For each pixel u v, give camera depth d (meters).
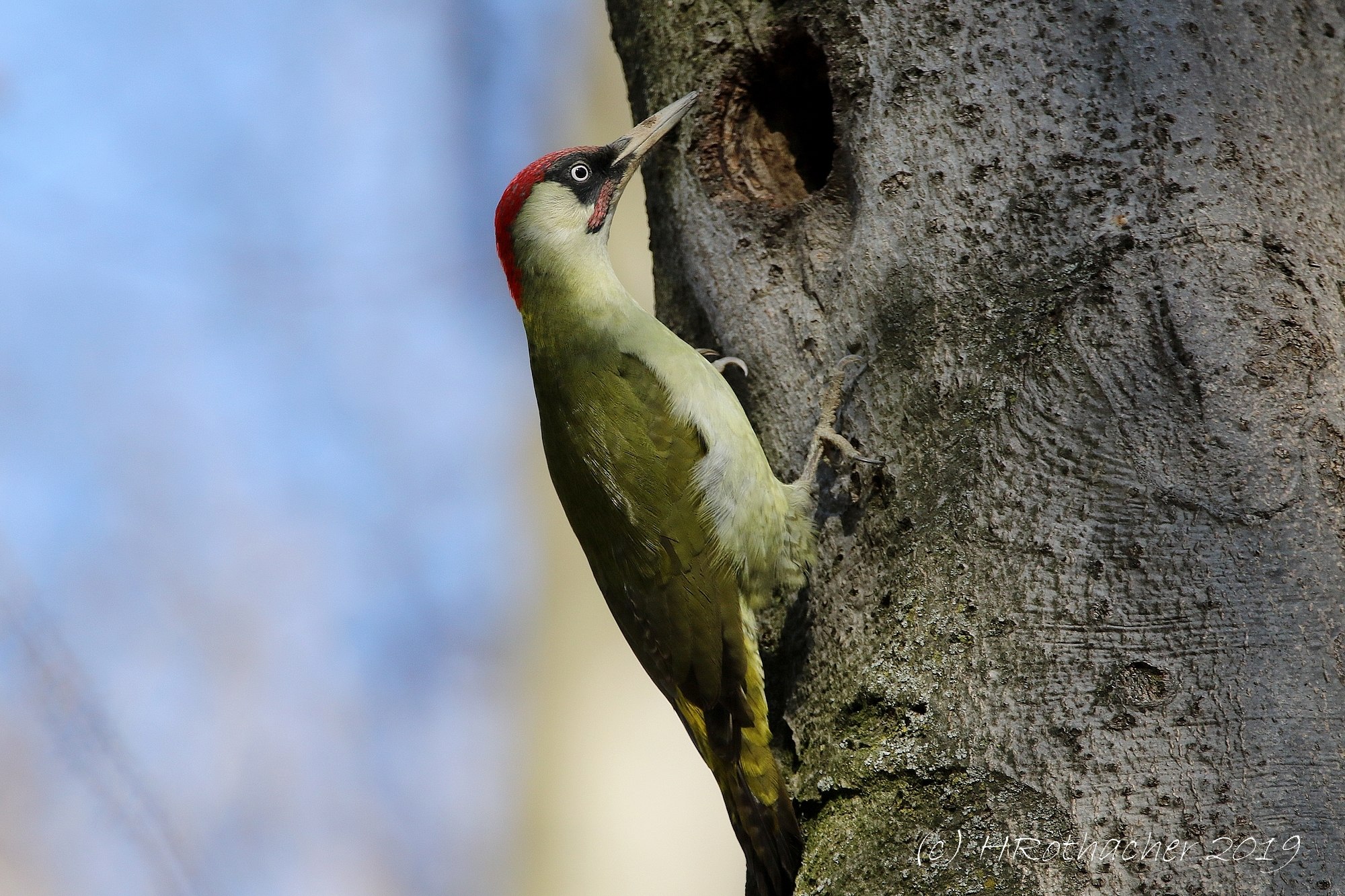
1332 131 7.55
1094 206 7.27
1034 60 7.62
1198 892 6.21
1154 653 6.56
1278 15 7.61
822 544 8.11
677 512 8.97
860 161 8.04
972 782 6.71
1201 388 6.82
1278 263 7.05
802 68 8.99
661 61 9.41
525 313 10.39
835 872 7.05
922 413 7.53
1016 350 7.26
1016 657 6.80
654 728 15.16
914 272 7.71
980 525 7.11
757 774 8.30
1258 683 6.39
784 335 8.50
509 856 15.04
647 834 14.50
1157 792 6.38
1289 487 6.64
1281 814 6.23
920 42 7.93
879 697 7.19
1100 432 6.94
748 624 8.72
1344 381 6.89
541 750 15.38
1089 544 6.81
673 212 9.23
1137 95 7.36
